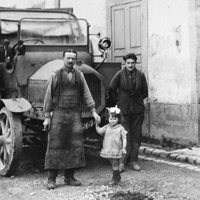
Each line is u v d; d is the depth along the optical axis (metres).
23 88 7.86
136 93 7.78
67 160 6.54
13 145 7.11
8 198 6.11
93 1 11.87
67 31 8.87
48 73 7.55
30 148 9.79
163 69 9.91
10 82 8.11
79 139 6.63
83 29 9.01
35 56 7.97
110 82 8.41
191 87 9.23
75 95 6.58
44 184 6.82
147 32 10.31
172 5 9.65
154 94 10.15
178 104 9.49
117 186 6.61
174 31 9.62
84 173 7.54
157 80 10.07
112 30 11.37
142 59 10.48
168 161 8.45
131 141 7.87
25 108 7.23
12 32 8.62
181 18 9.45
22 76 7.84
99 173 7.54
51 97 6.51
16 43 8.15
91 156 8.94
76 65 7.55
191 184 6.76
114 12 11.29
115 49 11.32
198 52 9.13
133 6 10.74
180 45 9.48
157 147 9.72
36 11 9.00
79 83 6.61
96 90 7.66
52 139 6.51
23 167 8.00
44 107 6.54
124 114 7.76
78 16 12.35
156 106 10.01
